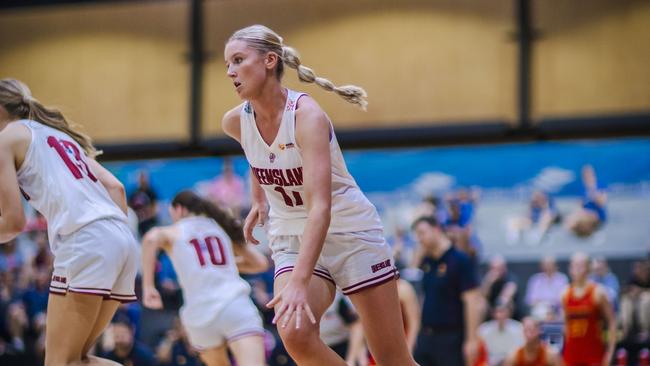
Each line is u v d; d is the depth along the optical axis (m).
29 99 4.27
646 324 8.97
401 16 11.15
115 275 4.12
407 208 10.52
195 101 11.62
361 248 3.74
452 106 10.95
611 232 9.88
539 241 10.01
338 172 3.76
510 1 10.93
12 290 10.02
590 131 10.76
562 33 10.82
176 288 9.88
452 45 11.02
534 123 10.76
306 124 3.56
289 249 3.79
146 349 8.85
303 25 11.36
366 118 11.11
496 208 10.23
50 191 4.09
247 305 6.39
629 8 10.66
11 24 12.09
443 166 10.54
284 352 8.88
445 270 7.85
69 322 4.05
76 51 11.98
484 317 9.25
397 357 3.84
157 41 11.80
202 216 6.57
